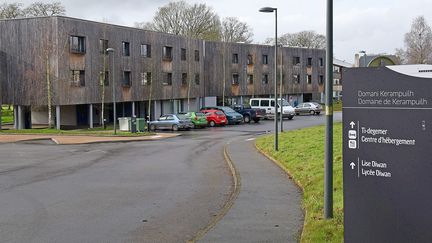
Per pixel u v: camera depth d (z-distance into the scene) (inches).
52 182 589.0
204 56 2361.0
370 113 202.2
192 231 349.7
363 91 203.5
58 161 816.3
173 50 2128.4
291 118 1994.3
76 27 1646.2
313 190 427.5
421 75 188.1
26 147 1086.4
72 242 326.3
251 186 489.7
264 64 2706.7
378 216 203.0
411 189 193.2
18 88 1633.9
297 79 2950.3
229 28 3644.2
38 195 502.9
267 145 845.8
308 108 2319.1
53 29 1582.2
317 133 941.2
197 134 1446.9
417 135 190.1
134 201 462.6
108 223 377.7
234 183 550.3
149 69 1988.2
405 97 192.2
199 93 2304.4
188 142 1178.0
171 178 603.2
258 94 2669.8
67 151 989.8
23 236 342.6
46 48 1579.7
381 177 201.0
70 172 678.5
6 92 1657.2
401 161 195.2
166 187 538.0
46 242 327.0
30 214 414.0
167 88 2091.5
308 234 301.0
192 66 2251.5
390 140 197.3
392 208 198.7
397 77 193.8
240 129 1622.8
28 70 1615.4
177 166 720.3
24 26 1614.2
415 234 193.3
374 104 200.7
